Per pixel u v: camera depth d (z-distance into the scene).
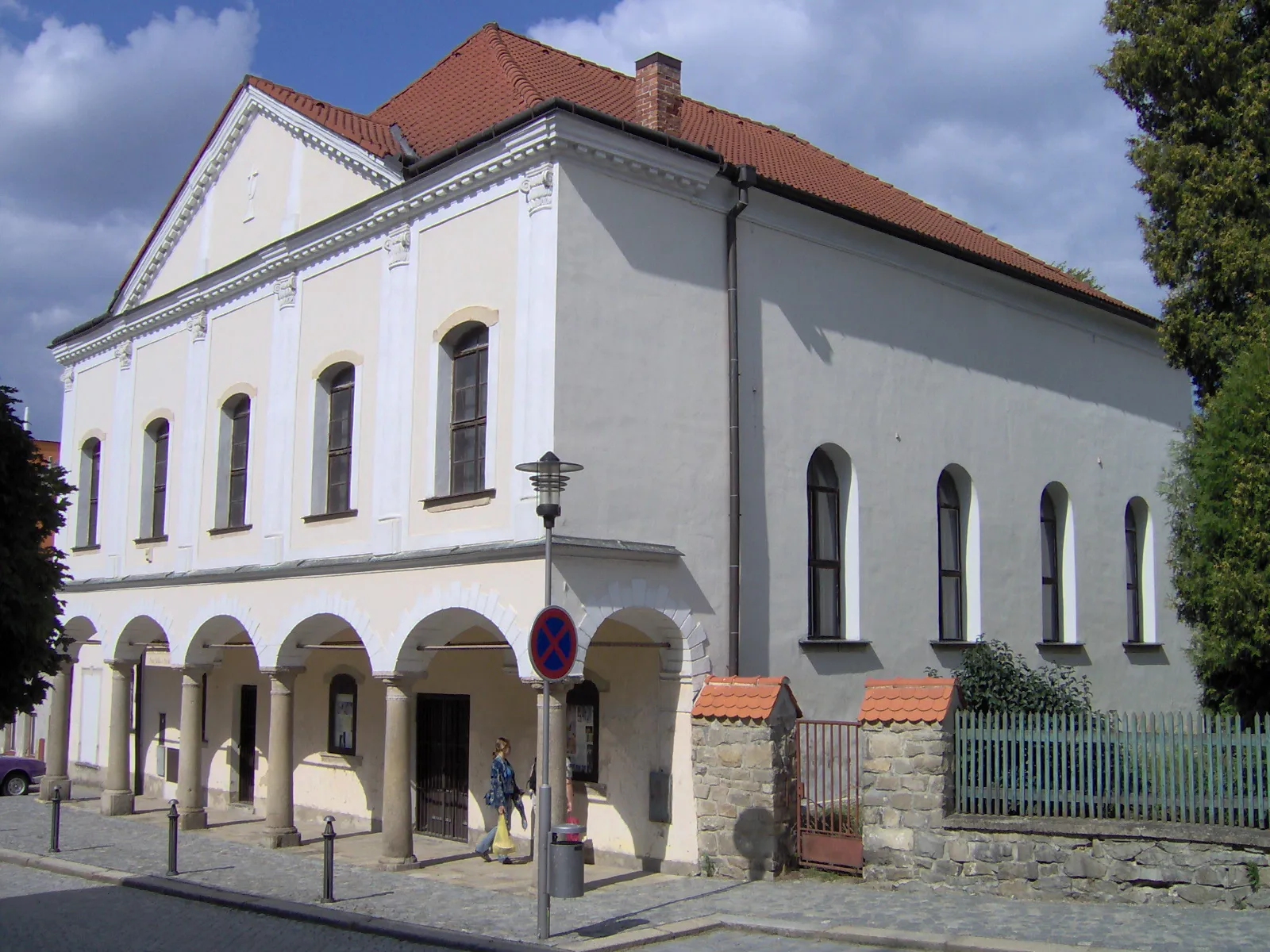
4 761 29.28
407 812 17.72
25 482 12.67
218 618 22.02
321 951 12.69
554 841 13.06
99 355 28.16
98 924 14.25
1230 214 19.47
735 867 16.12
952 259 22.89
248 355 22.77
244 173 23.58
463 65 22.56
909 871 14.93
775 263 19.77
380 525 18.83
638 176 17.66
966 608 23.20
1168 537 28.66
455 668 20.59
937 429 22.66
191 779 22.25
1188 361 20.31
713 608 17.78
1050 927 12.48
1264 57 19.92
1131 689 27.02
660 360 17.62
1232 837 13.26
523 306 16.86
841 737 16.16
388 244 19.45
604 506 16.59
